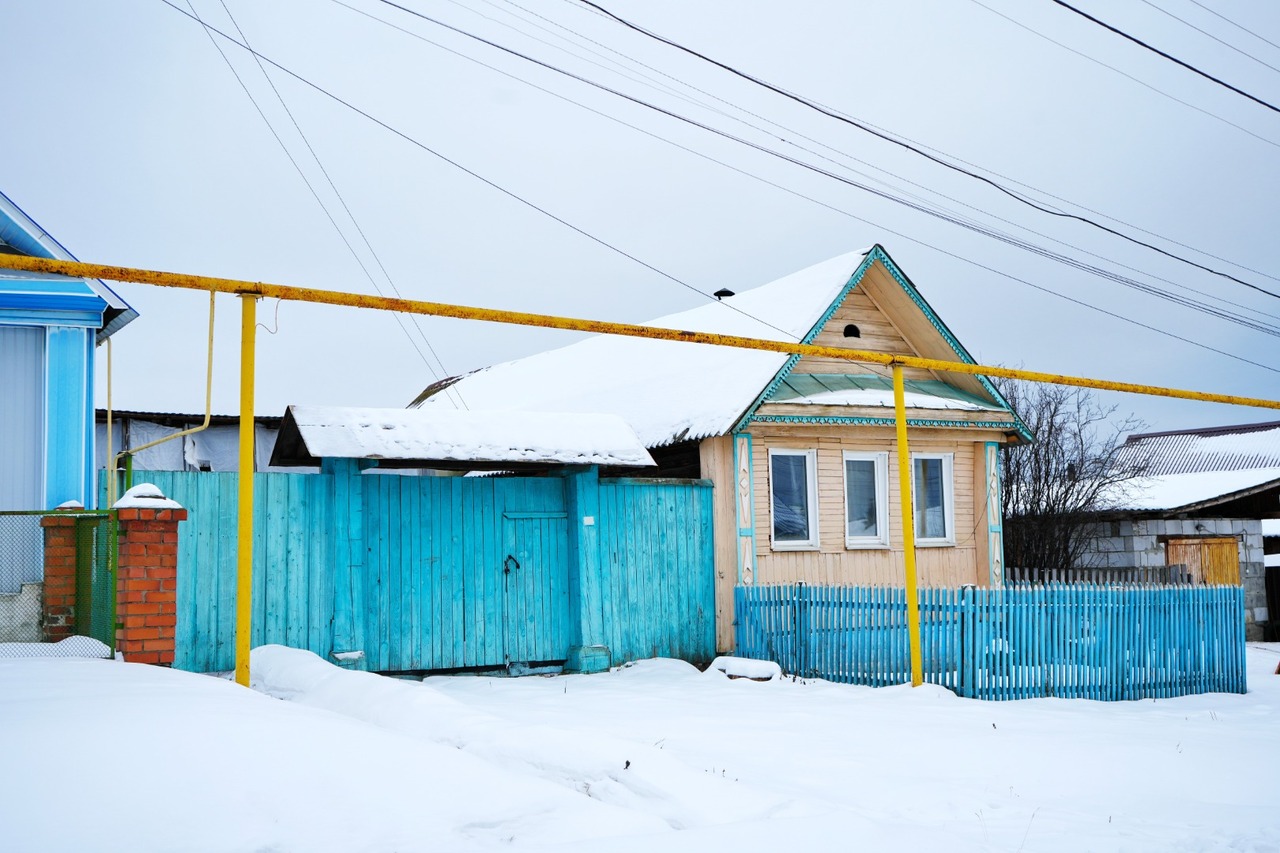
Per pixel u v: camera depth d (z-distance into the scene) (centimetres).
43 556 970
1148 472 2797
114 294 1161
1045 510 2453
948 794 725
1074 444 2638
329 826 475
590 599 1387
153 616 846
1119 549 2323
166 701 611
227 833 452
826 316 1600
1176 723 1070
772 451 1597
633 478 1451
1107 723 1042
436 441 1286
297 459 1430
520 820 513
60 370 1134
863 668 1323
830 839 505
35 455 1123
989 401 1766
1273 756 857
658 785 609
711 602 1500
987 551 1755
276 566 1205
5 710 572
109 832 436
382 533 1282
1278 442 2886
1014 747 873
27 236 1136
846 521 1639
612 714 1013
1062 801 725
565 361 2347
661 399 1711
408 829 484
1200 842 613
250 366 870
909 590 1234
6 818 434
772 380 1509
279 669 1034
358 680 900
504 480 1371
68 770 482
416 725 761
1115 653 1348
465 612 1324
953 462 1758
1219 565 2342
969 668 1228
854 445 1658
